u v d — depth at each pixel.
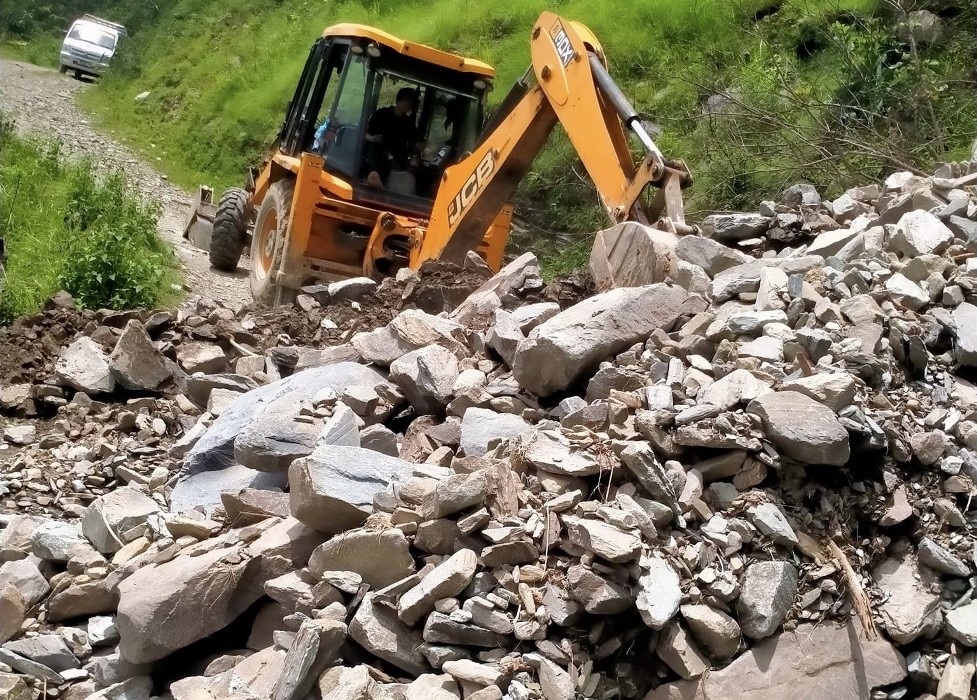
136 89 23.30
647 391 3.65
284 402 4.31
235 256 10.59
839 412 3.44
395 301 6.67
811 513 3.35
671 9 13.03
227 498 3.73
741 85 10.49
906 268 4.56
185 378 5.84
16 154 12.86
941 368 4.04
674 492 3.24
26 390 5.88
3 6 32.38
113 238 8.57
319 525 3.39
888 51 9.54
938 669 3.11
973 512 3.44
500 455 3.57
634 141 10.85
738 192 9.25
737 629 3.01
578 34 5.90
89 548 3.82
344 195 8.12
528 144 6.23
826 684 3.04
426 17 17.83
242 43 22.45
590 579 2.91
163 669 3.29
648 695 3.00
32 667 3.26
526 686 2.82
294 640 2.88
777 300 4.27
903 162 7.47
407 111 8.49
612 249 5.39
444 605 2.97
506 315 4.80
